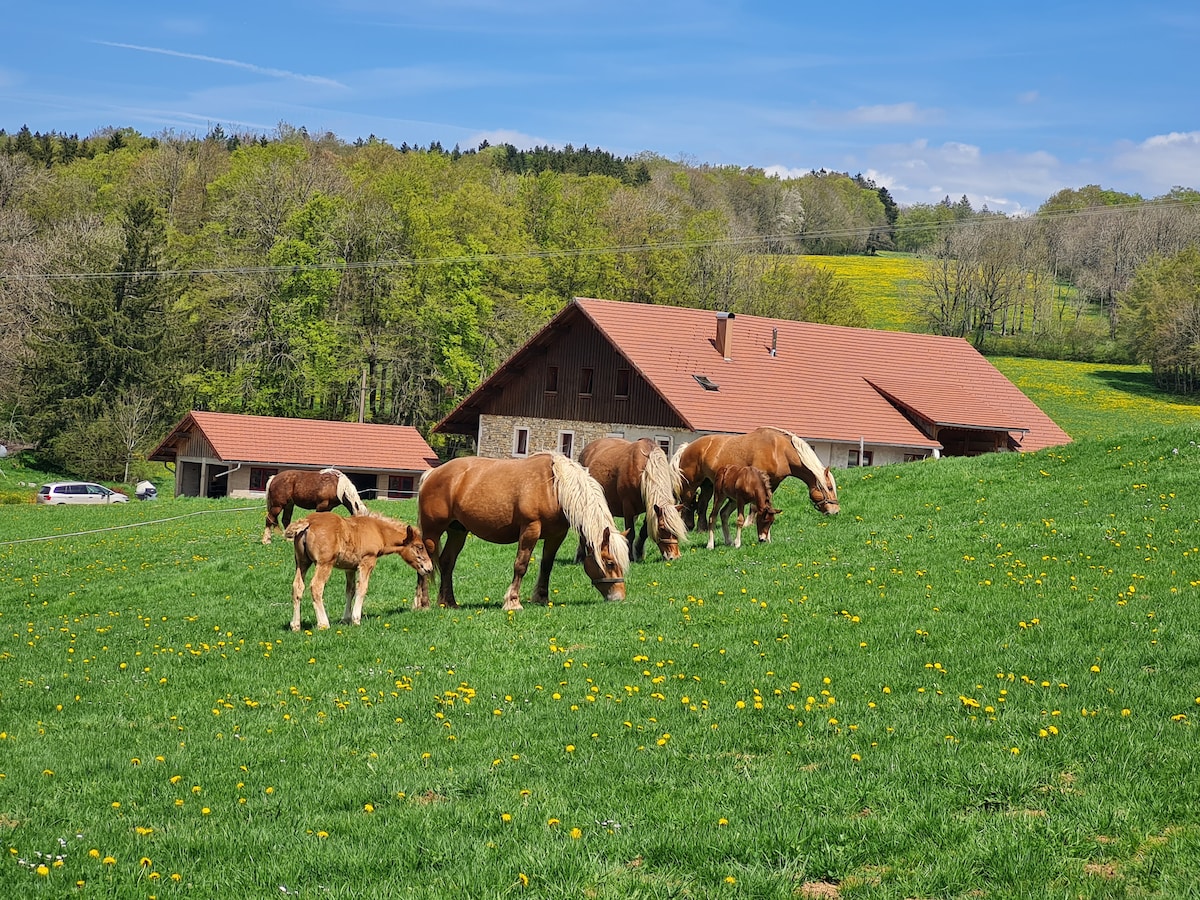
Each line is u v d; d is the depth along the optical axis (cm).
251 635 1817
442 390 8738
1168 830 816
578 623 1641
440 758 1105
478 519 1842
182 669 1586
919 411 5262
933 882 759
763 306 10469
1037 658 1301
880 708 1164
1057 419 9300
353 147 14662
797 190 18612
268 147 11175
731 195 17812
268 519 3309
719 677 1330
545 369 5706
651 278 10000
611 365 5397
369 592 2208
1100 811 841
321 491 3319
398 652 1555
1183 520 2091
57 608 2402
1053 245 16712
